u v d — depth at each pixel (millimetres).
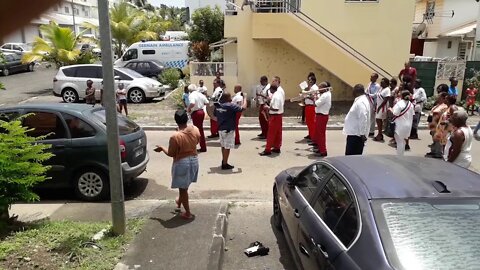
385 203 2953
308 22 16453
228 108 8047
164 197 6855
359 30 16516
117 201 4828
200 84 12211
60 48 21031
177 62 24500
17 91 21000
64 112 6555
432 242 2596
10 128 4871
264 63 16891
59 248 4434
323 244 3172
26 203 6457
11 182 4734
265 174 8094
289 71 17047
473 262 2443
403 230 2703
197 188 7262
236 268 4535
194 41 25578
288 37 14930
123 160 6480
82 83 16922
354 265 2650
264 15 14844
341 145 10570
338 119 13773
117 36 26484
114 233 4887
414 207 2904
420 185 3184
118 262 4305
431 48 24844
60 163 6453
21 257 4184
